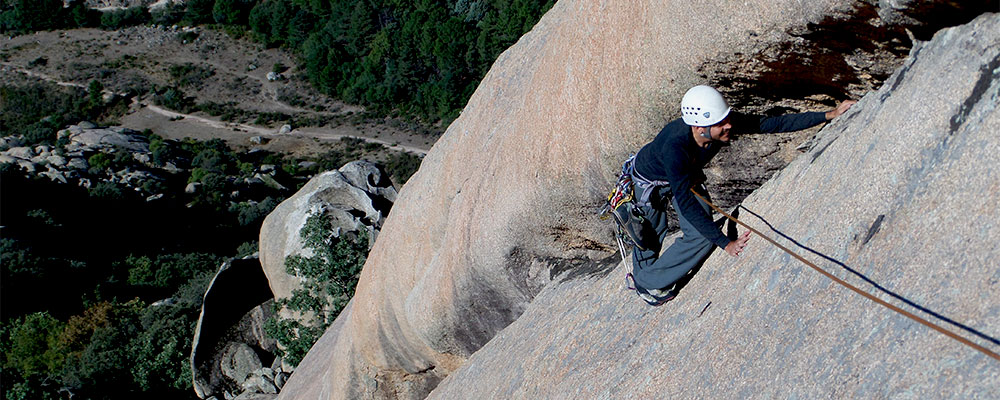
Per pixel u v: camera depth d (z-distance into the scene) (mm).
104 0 86875
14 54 79188
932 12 3908
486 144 8508
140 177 52750
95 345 27953
